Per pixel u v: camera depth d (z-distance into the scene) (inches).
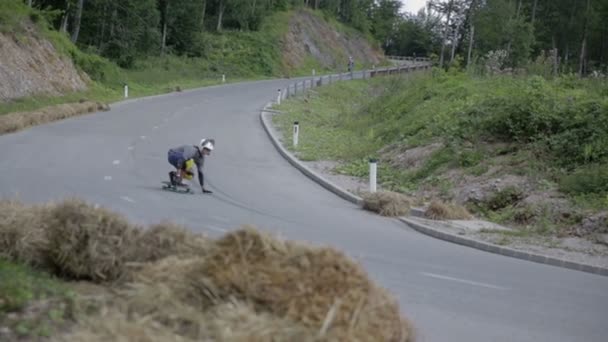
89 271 237.1
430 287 358.3
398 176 783.1
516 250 498.0
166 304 182.1
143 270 213.8
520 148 729.6
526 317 317.7
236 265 187.9
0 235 248.1
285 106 1638.8
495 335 282.7
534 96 788.0
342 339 168.4
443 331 279.9
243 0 3208.7
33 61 1408.7
